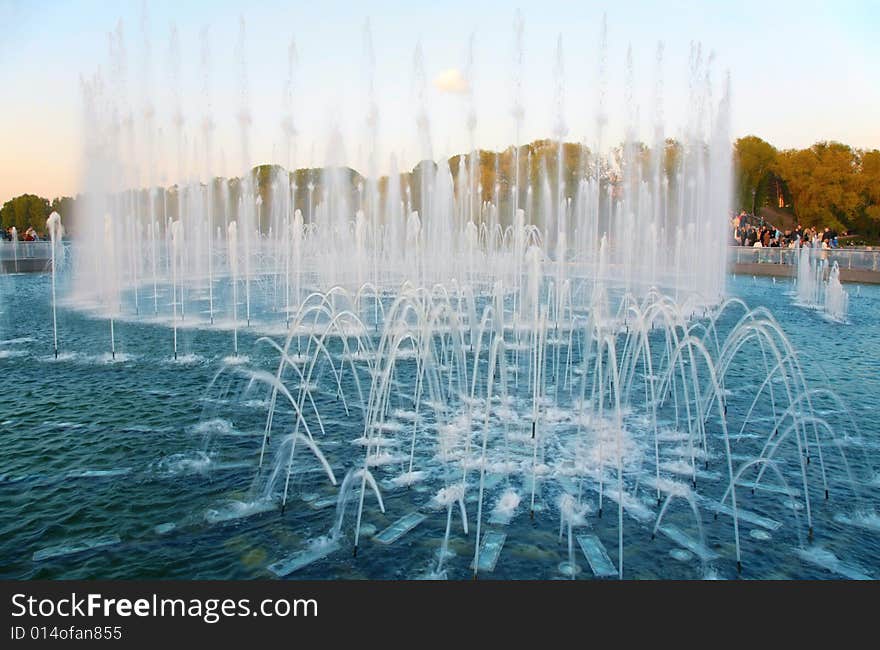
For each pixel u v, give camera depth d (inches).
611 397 491.2
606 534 272.8
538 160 2042.3
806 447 380.2
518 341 647.1
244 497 303.0
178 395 470.3
